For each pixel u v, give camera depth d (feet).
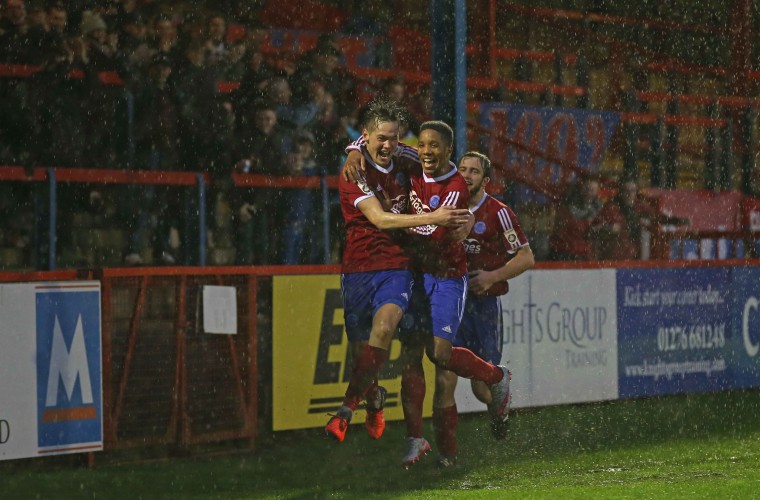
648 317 80.89
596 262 77.87
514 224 55.88
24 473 51.75
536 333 74.08
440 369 52.95
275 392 61.87
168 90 73.51
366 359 48.75
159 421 56.65
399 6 108.88
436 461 53.83
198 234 72.18
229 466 53.93
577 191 99.66
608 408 75.00
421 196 51.03
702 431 66.13
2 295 51.08
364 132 51.03
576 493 46.11
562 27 122.52
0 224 72.49
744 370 87.35
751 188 122.11
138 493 47.24
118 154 73.15
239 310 60.18
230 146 74.69
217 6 87.04
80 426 53.62
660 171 114.52
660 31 129.80
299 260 77.00
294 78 79.15
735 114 122.31
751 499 45.16
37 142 70.79
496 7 117.91
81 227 74.08
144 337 56.24
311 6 103.40
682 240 105.29
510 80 112.37
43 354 52.39
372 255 50.44
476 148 96.37
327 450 58.65
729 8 132.16
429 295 51.26
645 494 46.01
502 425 56.39
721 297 86.02
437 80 71.31
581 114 103.86
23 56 71.92
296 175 77.87
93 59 72.33
